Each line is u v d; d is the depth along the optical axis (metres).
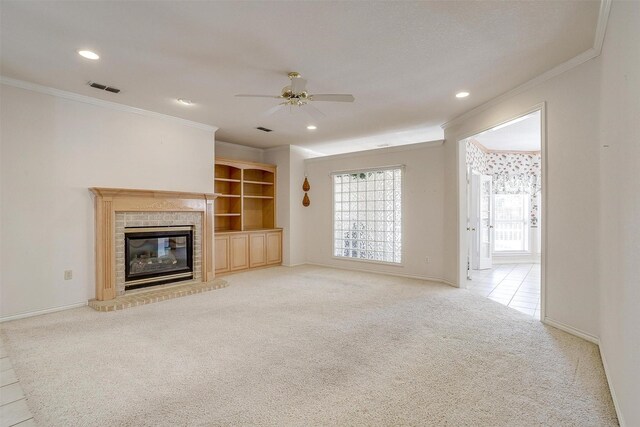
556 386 2.20
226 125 5.38
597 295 2.82
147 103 4.25
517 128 5.68
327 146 7.18
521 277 6.00
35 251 3.68
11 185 3.52
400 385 2.23
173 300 4.33
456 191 5.06
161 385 2.24
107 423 1.84
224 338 3.05
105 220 4.10
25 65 3.16
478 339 3.00
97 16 2.34
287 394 2.12
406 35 2.61
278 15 2.33
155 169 4.71
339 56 2.96
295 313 3.79
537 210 7.73
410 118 4.96
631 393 1.56
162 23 2.43
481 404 2.00
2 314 3.46
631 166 1.60
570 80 3.04
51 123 3.78
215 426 1.82
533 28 2.49
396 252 6.16
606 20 2.24
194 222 5.16
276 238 7.02
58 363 2.54
